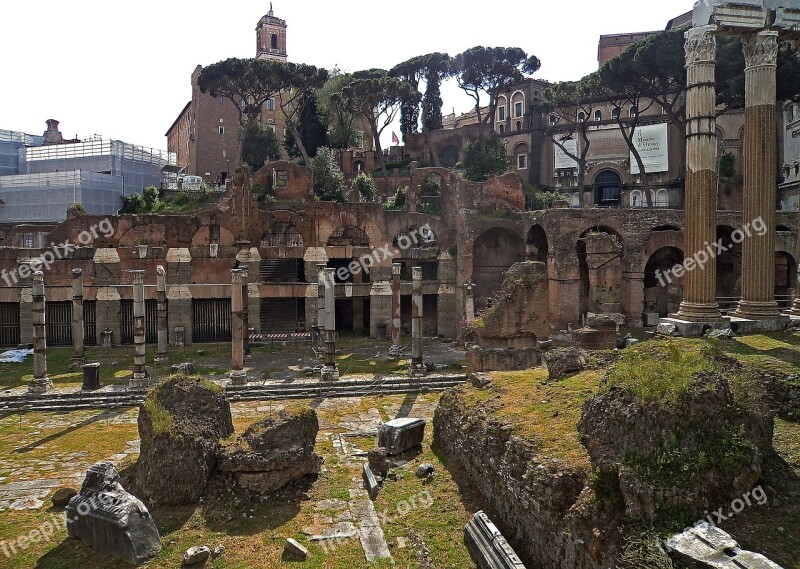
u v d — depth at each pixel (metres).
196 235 52.97
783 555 10.74
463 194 52.00
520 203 53.94
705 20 25.11
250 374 36.66
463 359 40.78
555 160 75.81
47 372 37.34
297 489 18.59
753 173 25.44
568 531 11.93
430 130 88.88
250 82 77.06
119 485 15.95
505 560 12.73
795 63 45.12
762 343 22.00
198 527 16.34
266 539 15.70
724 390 12.72
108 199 74.75
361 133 92.62
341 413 29.05
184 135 108.31
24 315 45.88
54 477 20.94
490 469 16.03
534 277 31.30
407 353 43.19
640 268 46.34
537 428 15.25
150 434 18.34
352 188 69.75
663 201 68.50
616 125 71.75
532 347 31.16
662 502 11.29
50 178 71.88
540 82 82.69
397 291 41.84
